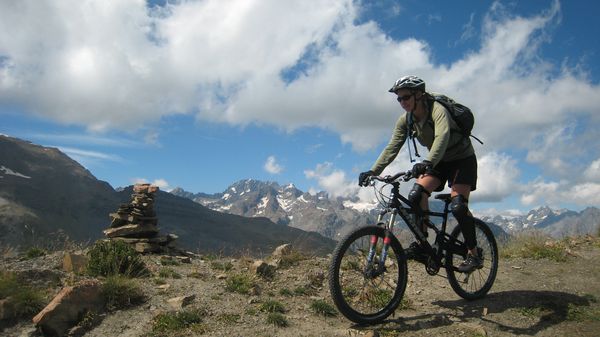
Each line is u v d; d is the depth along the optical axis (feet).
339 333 16.65
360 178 18.76
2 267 22.68
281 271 25.68
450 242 19.24
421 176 18.92
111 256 22.67
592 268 25.68
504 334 17.15
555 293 21.35
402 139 19.57
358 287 21.43
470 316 18.90
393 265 24.84
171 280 22.70
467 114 18.19
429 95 18.31
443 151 17.06
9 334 15.70
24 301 17.02
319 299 21.04
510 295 21.35
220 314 18.15
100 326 16.69
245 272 25.17
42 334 15.94
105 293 18.37
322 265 27.20
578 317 18.37
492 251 21.90
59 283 20.44
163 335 16.01
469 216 19.02
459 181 18.86
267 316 18.17
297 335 16.44
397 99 18.38
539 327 17.70
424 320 18.24
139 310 18.25
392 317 18.62
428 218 18.61
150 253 29.94
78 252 27.25
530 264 27.22
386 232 17.46
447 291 22.45
